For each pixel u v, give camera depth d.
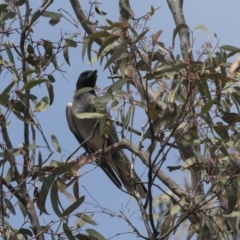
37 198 8.86
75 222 8.20
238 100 8.70
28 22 9.39
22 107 8.91
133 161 8.45
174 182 9.35
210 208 8.26
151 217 7.75
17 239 8.52
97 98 8.45
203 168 8.62
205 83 7.93
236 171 8.34
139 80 8.20
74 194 8.95
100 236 8.16
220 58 8.05
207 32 8.34
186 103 7.81
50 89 9.66
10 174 8.56
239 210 8.70
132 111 8.33
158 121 8.23
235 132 8.88
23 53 9.16
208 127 8.37
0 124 8.73
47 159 8.62
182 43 10.12
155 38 7.98
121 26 7.86
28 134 8.74
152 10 8.05
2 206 8.20
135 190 8.05
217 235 8.54
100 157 9.46
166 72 8.05
